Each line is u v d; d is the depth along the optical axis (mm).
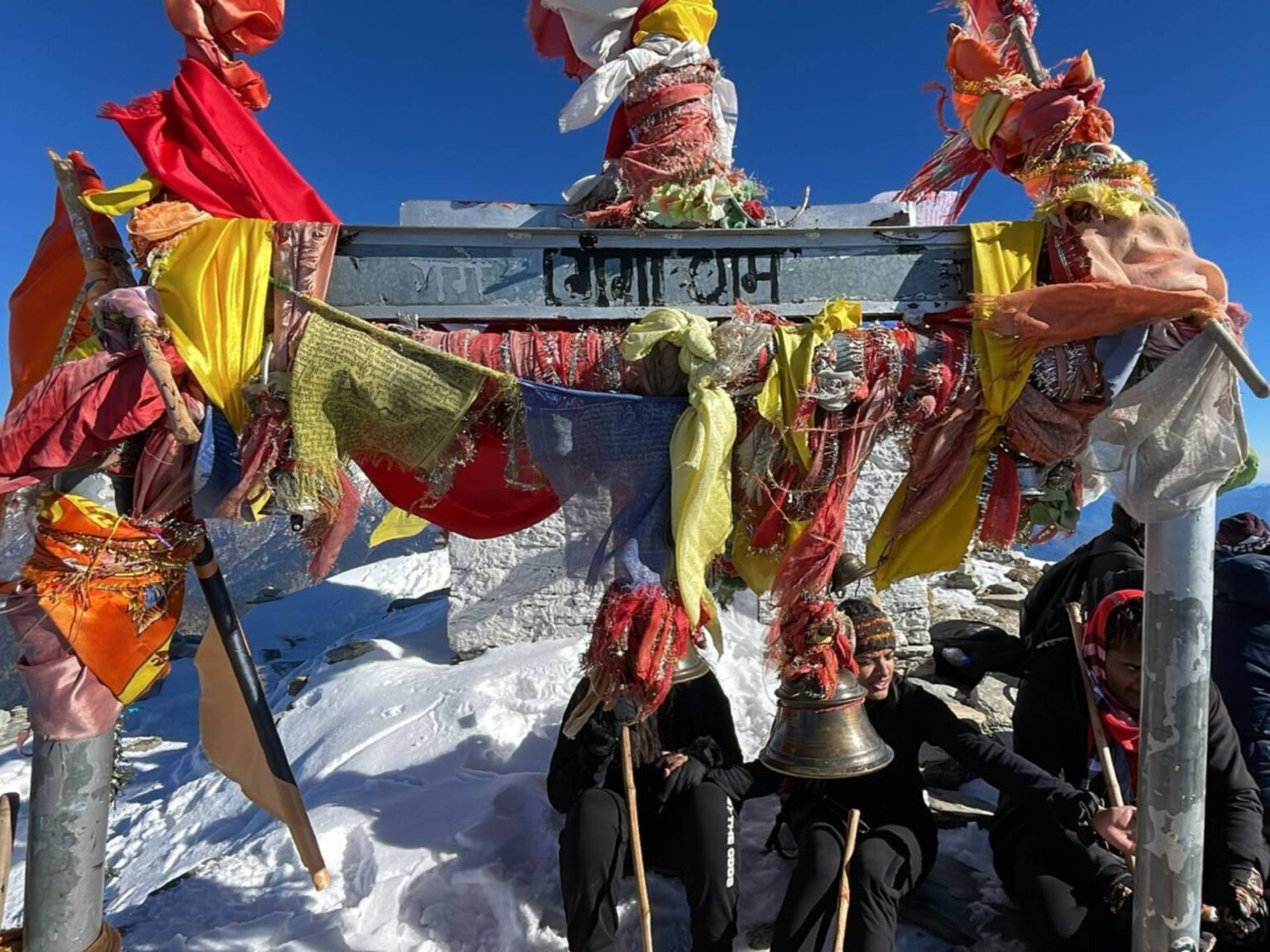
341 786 3766
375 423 1913
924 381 1895
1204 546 1906
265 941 2660
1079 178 1958
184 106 2031
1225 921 2264
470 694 4312
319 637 8016
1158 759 1952
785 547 2111
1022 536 2168
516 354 1937
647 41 2354
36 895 1938
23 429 1807
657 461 1909
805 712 2381
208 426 1905
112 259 1998
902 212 2428
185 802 4621
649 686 2484
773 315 1957
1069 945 2291
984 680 4340
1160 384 1842
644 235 1953
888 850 2396
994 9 2230
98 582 1927
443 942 2592
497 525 2408
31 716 1950
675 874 2729
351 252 1949
